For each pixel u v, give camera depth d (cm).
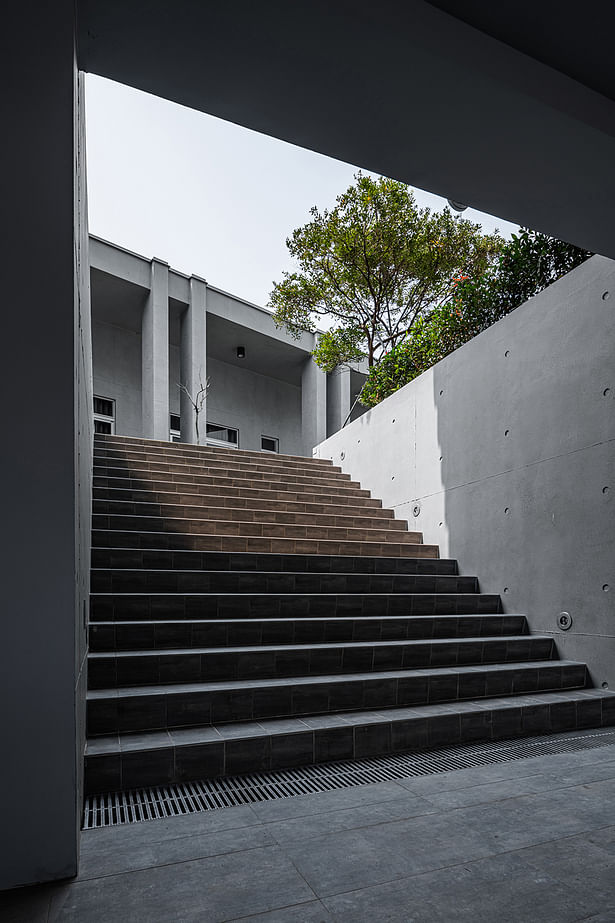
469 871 197
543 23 243
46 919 167
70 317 196
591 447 463
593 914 172
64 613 190
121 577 444
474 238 1053
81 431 295
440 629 480
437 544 661
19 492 189
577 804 257
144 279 1280
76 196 229
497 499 566
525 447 533
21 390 191
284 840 220
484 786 280
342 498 780
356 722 330
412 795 268
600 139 275
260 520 657
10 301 192
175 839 220
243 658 369
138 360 1456
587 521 462
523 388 540
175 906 175
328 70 237
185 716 317
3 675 185
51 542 191
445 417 660
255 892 183
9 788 185
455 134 274
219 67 236
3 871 184
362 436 878
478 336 608
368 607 491
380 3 219
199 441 1316
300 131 275
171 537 539
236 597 441
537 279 600
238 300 1449
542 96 255
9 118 194
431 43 229
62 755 190
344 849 213
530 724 379
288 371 1734
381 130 273
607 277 458
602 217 339
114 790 267
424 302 1082
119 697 306
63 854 190
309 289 1088
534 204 328
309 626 430
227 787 276
